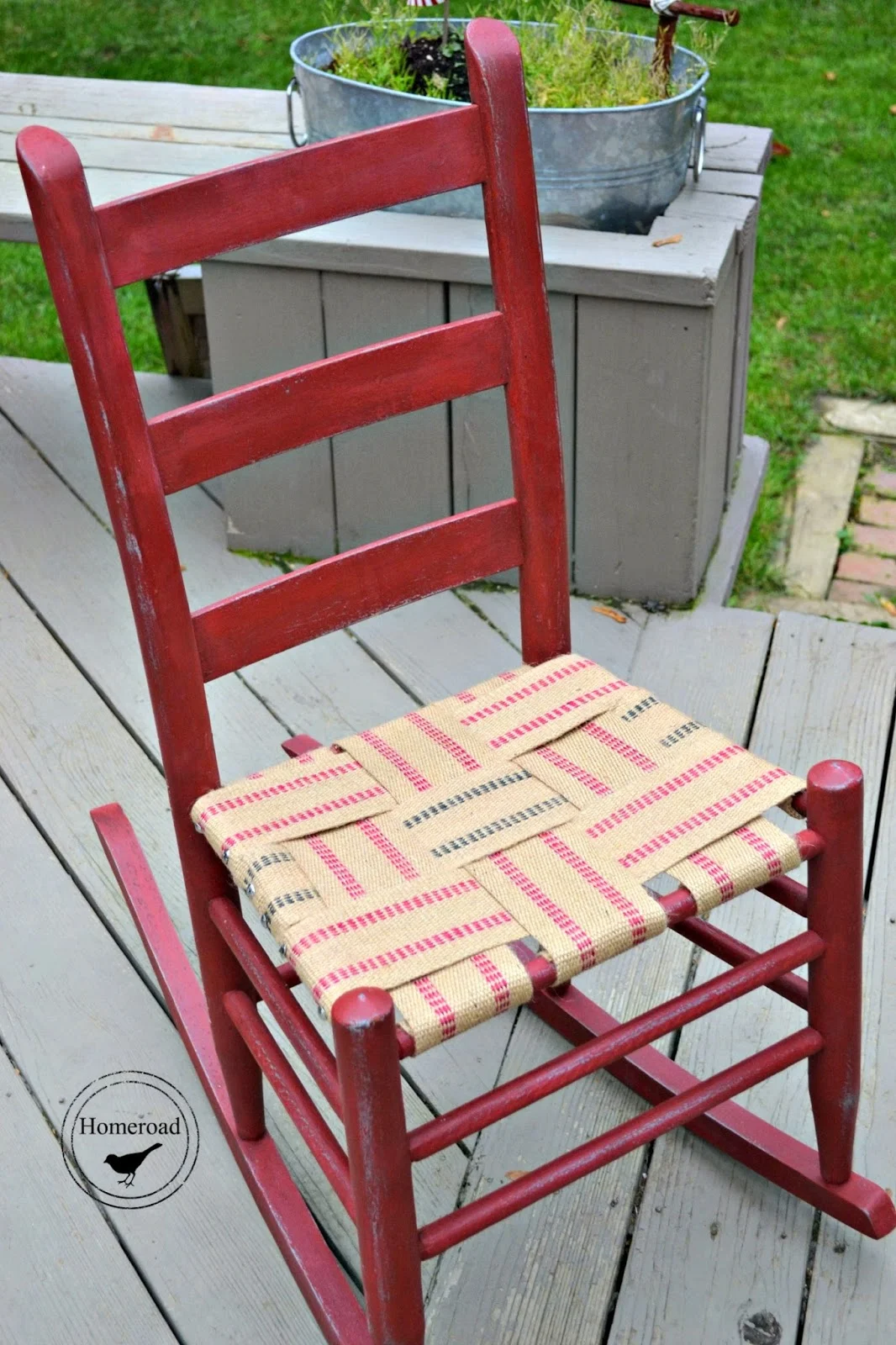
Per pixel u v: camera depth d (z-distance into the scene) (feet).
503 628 6.72
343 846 3.49
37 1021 4.86
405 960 3.13
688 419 6.16
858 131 12.16
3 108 7.75
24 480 7.81
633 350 6.05
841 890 3.49
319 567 3.72
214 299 6.50
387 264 6.16
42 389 8.70
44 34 13.82
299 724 6.12
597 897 3.29
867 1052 4.70
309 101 6.51
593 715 3.89
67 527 7.43
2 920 5.23
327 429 3.65
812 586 7.50
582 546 6.70
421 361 3.72
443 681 6.37
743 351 7.26
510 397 3.88
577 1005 4.71
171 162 6.94
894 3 14.49
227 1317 3.98
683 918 3.31
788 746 5.93
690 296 5.79
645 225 6.43
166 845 5.54
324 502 6.97
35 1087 4.63
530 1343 3.87
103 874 5.41
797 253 10.57
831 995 3.65
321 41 6.85
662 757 3.72
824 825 3.40
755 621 6.65
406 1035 2.97
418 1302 3.24
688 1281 4.02
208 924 3.79
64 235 3.15
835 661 6.42
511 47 3.60
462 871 3.40
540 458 3.92
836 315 9.86
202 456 3.47
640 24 13.10
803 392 9.15
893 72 13.16
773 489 8.27
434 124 3.58
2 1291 4.05
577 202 6.23
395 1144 2.96
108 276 3.23
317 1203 4.29
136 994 4.96
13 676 6.42
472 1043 4.77
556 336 6.12
